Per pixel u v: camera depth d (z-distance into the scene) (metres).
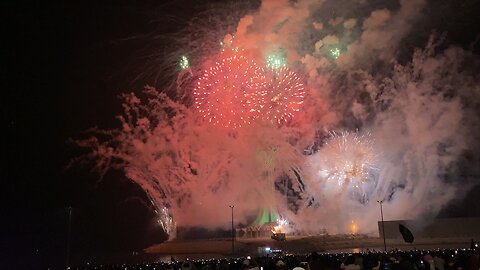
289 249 83.62
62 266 80.50
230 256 80.69
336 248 82.81
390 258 27.36
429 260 25.23
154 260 79.50
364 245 83.75
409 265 20.81
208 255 83.12
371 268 24.86
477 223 83.94
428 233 85.12
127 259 84.00
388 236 86.38
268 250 79.19
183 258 79.75
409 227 85.94
